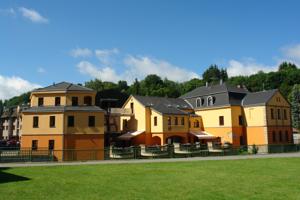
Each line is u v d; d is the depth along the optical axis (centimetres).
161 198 1444
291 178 2009
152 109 5300
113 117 5559
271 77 11712
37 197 1468
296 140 6831
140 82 12331
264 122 5159
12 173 2269
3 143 6762
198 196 1479
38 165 2798
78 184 1805
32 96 4459
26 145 4153
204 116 5891
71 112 4184
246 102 5572
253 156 3750
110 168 2558
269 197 1454
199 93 6225
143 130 5297
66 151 3666
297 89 9125
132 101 5719
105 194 1533
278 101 5466
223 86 5834
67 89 4406
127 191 1603
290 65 14600
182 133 5303
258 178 2012
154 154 3828
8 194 1532
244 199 1413
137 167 2622
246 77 13188
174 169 2480
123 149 3719
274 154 4169
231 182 1864
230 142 5309
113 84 11831
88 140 4206
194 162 3023
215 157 3644
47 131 4153
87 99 4488
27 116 4219
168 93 10800
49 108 4288
